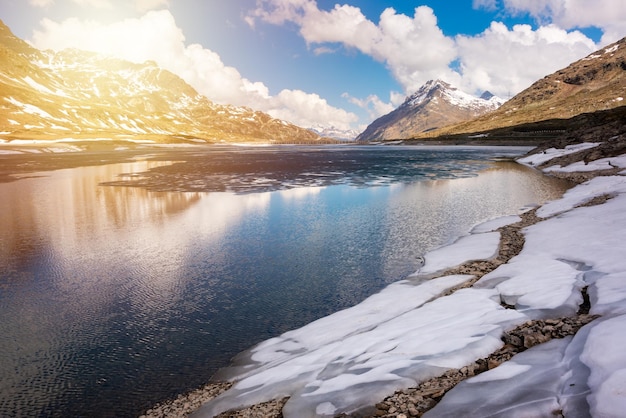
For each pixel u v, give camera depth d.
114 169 74.44
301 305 16.11
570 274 13.72
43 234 27.64
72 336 14.06
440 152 129.00
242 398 9.47
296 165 82.75
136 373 11.77
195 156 119.25
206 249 23.91
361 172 66.75
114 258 22.44
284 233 27.27
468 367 8.74
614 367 6.94
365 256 21.92
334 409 8.08
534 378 7.65
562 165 57.53
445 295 14.91
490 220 28.58
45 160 99.50
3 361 12.59
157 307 16.25
